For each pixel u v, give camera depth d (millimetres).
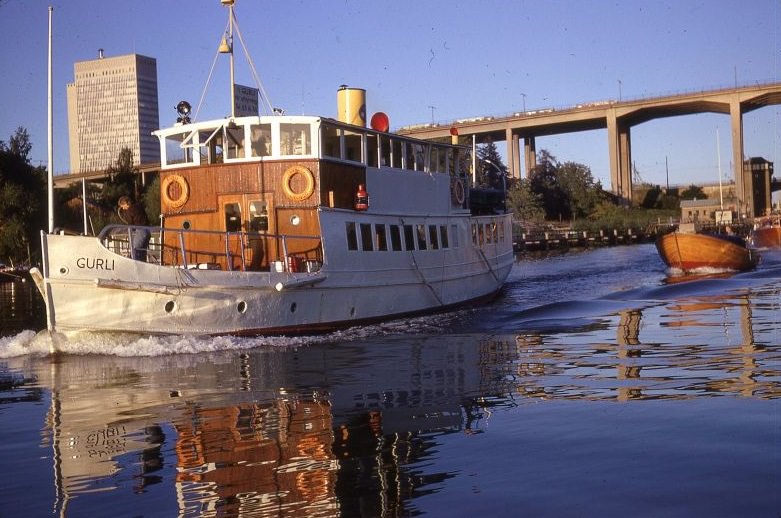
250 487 6992
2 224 52812
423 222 22422
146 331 15500
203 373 13016
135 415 9930
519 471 7160
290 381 12062
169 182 19359
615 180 113188
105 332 15234
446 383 11492
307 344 16516
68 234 15219
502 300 26250
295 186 18328
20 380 12758
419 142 22750
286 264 17500
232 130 18969
